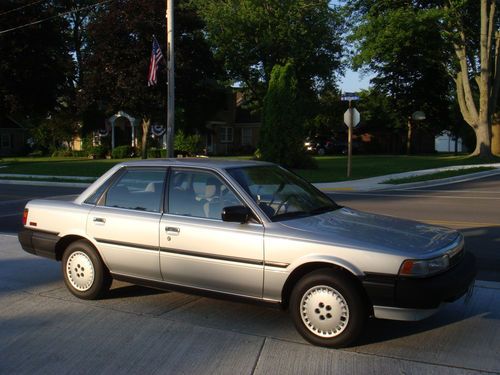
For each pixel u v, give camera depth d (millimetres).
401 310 4520
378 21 35375
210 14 42500
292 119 27234
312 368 4332
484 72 36688
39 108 40000
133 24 28359
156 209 5648
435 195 18031
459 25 36688
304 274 4918
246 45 43719
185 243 5312
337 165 31062
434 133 54750
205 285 5293
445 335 5012
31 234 6406
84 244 6031
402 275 4465
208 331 5145
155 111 30688
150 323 5367
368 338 4945
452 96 53156
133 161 6105
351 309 4617
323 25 43625
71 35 47562
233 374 4234
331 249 4691
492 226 11047
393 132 54000
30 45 36500
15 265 7645
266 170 5867
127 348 4746
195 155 43156
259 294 5027
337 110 52281
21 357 4570
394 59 41844
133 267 5688
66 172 27797
